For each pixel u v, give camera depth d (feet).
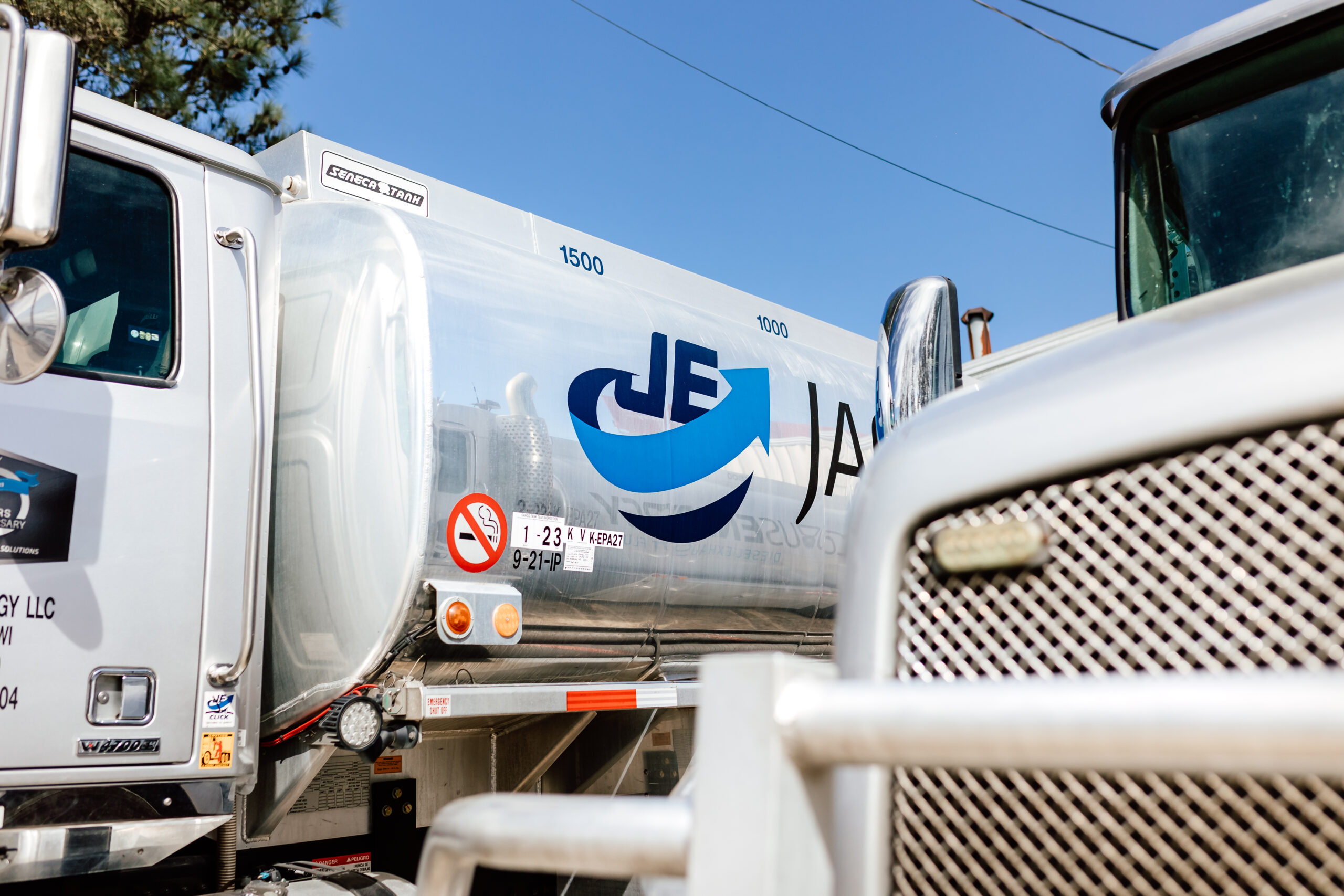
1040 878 3.33
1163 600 3.20
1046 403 3.62
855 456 18.78
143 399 10.85
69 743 9.84
